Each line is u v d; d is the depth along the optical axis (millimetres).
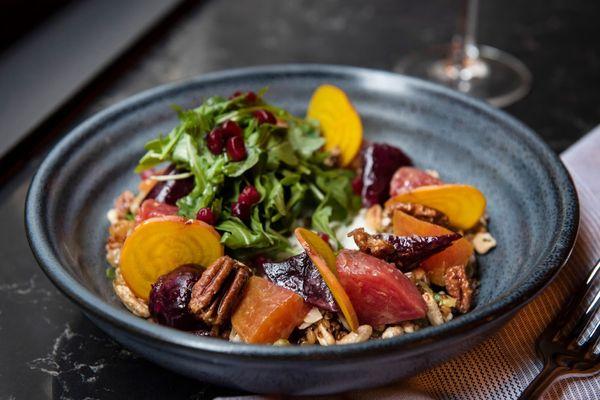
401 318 308
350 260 309
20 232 375
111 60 501
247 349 255
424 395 293
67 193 343
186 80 402
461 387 302
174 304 304
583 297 319
